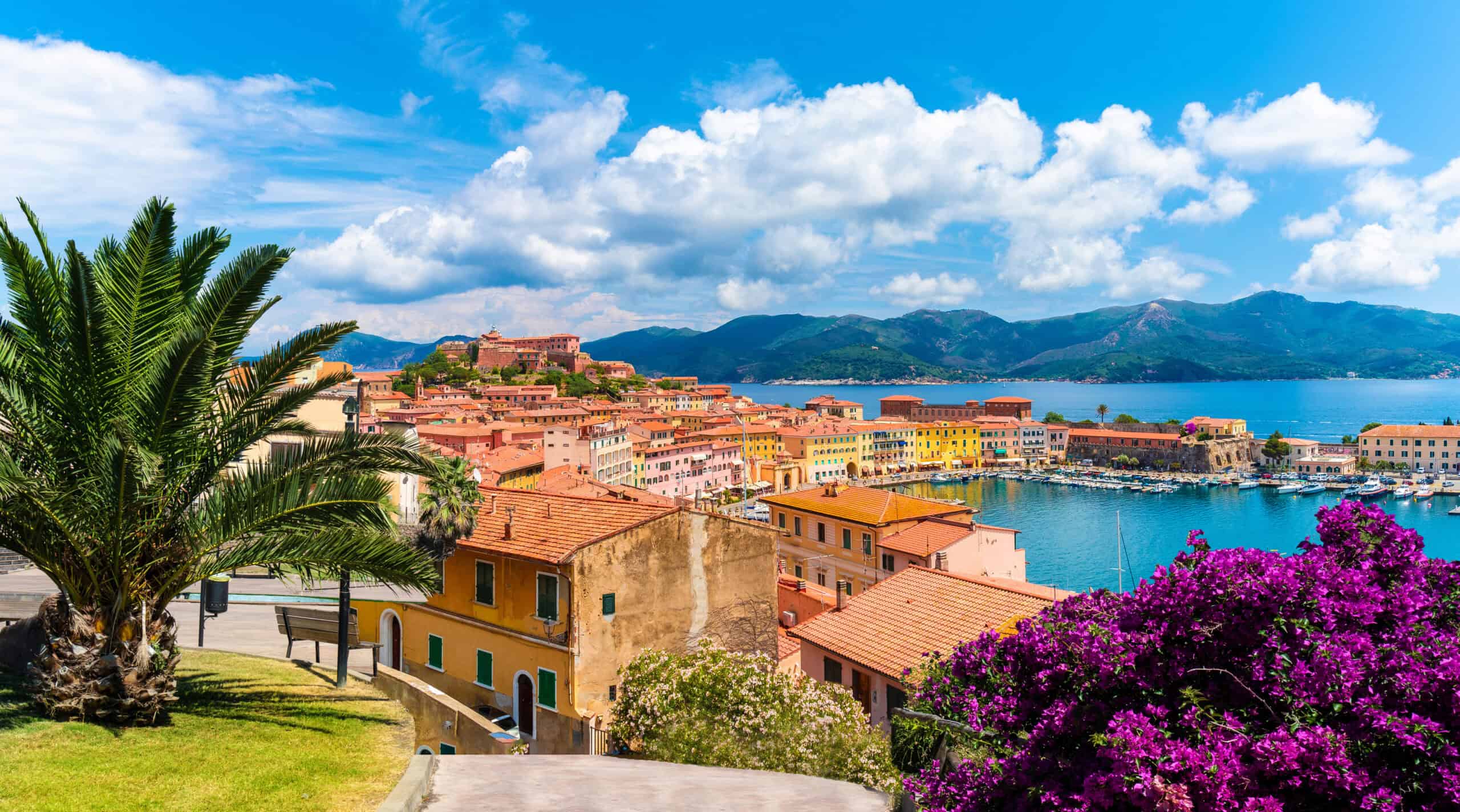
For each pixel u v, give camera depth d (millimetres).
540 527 36438
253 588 36781
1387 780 10977
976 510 84125
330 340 19922
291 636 31359
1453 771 10727
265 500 19656
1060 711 13234
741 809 17953
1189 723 12023
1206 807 10695
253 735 19891
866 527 78062
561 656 33219
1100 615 15094
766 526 40094
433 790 18062
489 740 26875
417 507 39000
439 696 29359
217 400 19984
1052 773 12906
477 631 36438
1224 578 12570
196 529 19484
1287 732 11180
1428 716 11281
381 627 40062
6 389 17922
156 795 15781
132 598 19125
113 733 18672
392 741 20672
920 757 17688
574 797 17906
